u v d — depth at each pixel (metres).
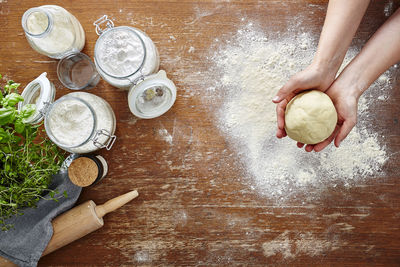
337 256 1.06
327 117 0.84
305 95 0.87
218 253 1.06
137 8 1.00
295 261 1.07
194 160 1.04
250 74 1.02
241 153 1.04
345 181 1.04
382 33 0.89
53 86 0.96
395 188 1.04
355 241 1.06
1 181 0.88
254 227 1.05
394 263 1.06
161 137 1.03
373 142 1.03
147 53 0.92
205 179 1.04
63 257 1.05
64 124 0.90
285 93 0.86
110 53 0.88
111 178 1.04
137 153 1.03
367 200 1.05
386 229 1.05
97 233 1.06
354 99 0.88
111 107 1.01
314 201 1.05
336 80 0.90
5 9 0.99
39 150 0.98
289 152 1.04
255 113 1.02
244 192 1.04
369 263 1.06
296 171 1.04
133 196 1.00
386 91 1.03
